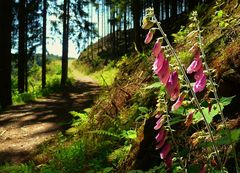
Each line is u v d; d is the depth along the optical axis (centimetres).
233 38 516
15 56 2345
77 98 1739
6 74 1678
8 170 724
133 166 469
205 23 771
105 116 779
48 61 3017
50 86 2452
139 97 705
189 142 402
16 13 2358
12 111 1500
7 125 1226
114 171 533
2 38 1691
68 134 928
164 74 217
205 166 258
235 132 259
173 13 2281
